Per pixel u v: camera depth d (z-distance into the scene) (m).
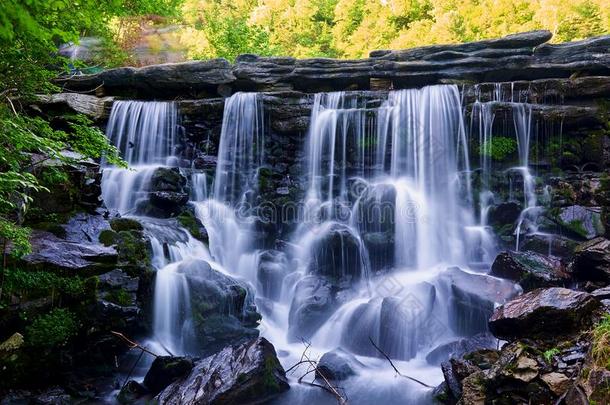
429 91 12.09
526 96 11.63
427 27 28.16
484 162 11.61
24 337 6.18
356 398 6.21
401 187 11.30
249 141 12.91
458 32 26.39
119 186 11.35
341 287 9.66
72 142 7.98
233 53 21.91
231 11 35.41
